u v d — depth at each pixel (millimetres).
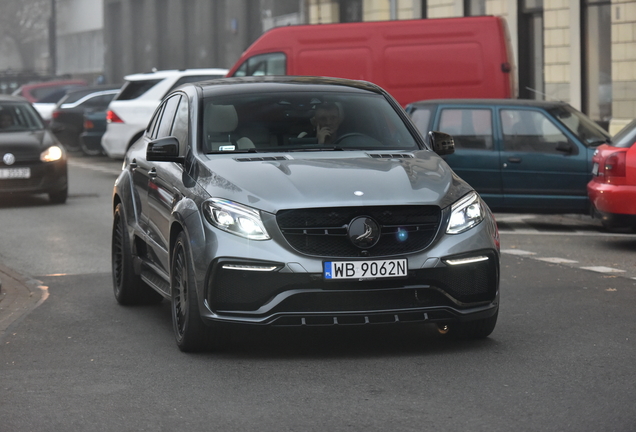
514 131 19969
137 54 78438
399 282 8891
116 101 32875
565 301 12031
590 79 34531
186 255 9289
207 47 68875
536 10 36438
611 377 8305
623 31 32844
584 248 17078
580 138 19719
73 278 14492
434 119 20359
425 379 8344
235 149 10227
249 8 64125
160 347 9836
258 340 10023
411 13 42031
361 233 8828
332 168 9477
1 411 7648
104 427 7184
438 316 9055
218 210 9078
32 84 49062
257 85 11172
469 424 7023
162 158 10227
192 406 7680
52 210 23531
